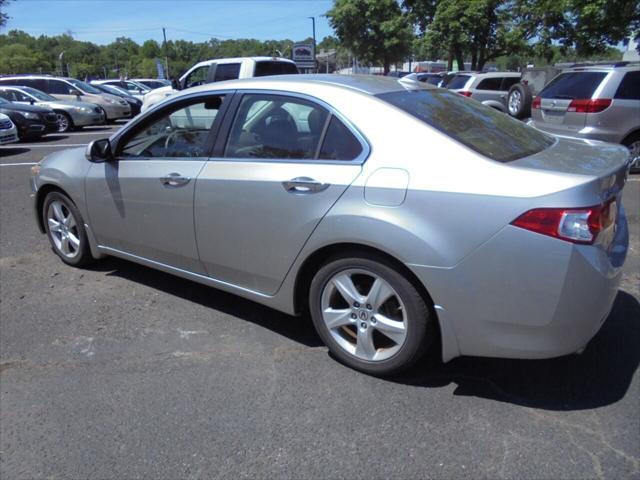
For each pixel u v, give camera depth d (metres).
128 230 4.19
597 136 8.20
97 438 2.74
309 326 3.85
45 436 2.76
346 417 2.86
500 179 2.64
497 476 2.44
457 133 2.96
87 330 3.81
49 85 19.80
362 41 32.59
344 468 2.51
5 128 12.45
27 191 8.16
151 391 3.11
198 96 3.77
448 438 2.69
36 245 5.60
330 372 3.27
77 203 4.53
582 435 2.69
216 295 4.35
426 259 2.74
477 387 3.09
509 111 12.19
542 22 17.56
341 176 3.01
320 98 3.23
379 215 2.86
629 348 3.47
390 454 2.59
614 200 2.84
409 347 2.97
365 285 3.17
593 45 14.99
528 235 2.55
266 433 2.75
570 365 3.29
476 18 20.56
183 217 3.75
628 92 8.08
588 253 2.56
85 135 16.67
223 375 3.26
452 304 2.76
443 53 25.23
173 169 3.77
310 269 3.32
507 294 2.64
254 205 3.35
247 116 3.52
